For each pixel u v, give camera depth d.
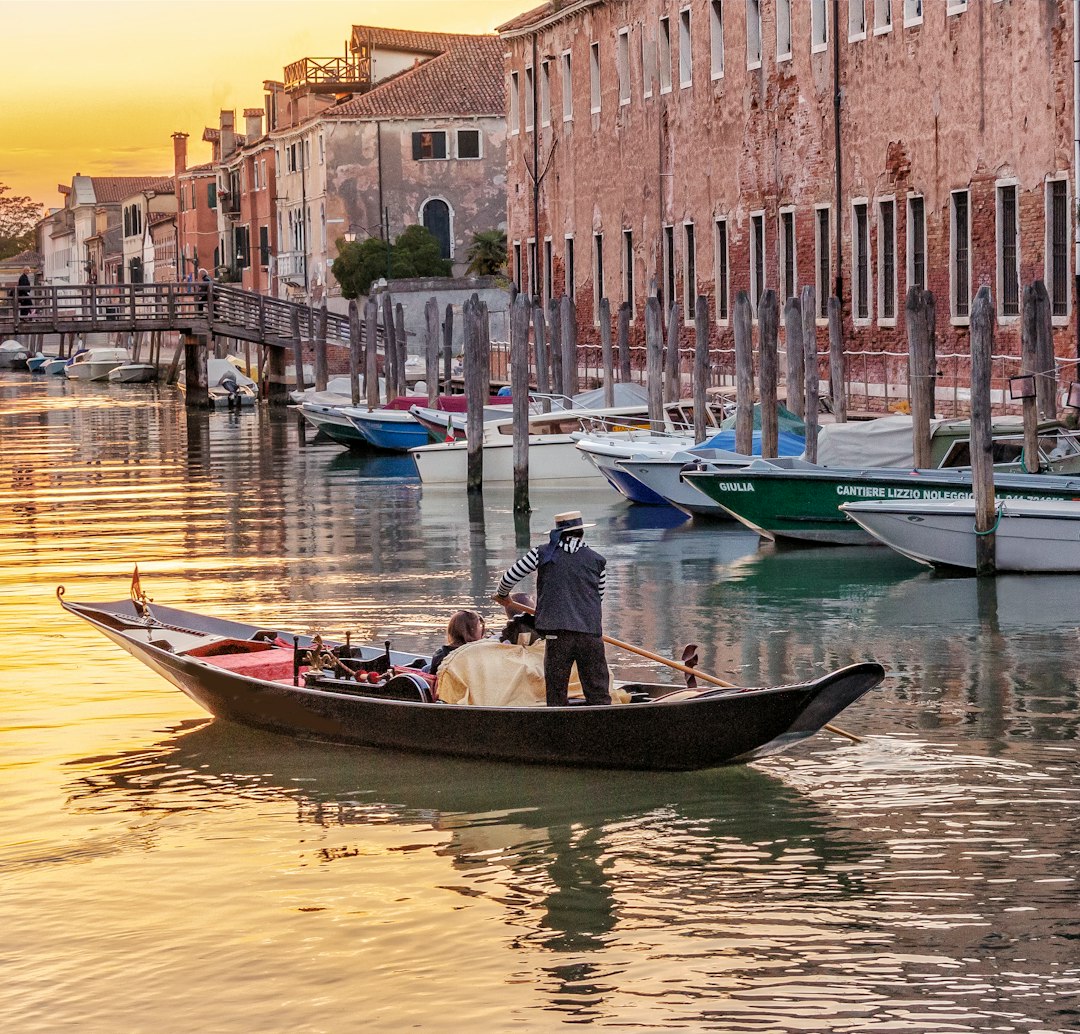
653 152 51.41
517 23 61.44
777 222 44.03
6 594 24.81
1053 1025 9.45
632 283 54.00
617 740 14.16
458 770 14.68
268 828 13.20
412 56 94.44
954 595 23.19
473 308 37.78
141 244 138.75
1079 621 21.09
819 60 41.50
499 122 85.62
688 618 22.03
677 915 11.20
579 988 10.09
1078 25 31.62
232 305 69.62
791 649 19.83
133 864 12.41
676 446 34.62
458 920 11.20
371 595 24.47
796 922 11.01
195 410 70.88
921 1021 9.53
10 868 12.35
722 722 13.86
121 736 16.09
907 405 36.22
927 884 11.65
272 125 102.06
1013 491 25.38
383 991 10.12
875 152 39.22
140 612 18.81
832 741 15.31
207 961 10.60
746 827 12.95
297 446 53.00
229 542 30.72
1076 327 32.25
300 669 16.20
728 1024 9.57
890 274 39.22
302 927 11.13
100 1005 10.02
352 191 85.31
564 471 39.03
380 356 71.31
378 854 12.55
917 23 37.09
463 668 15.02
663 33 50.56
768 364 29.75
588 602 14.51
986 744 15.14
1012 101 33.94
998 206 34.56
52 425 63.44
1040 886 11.55
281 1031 9.64
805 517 28.17
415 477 42.94
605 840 12.73
